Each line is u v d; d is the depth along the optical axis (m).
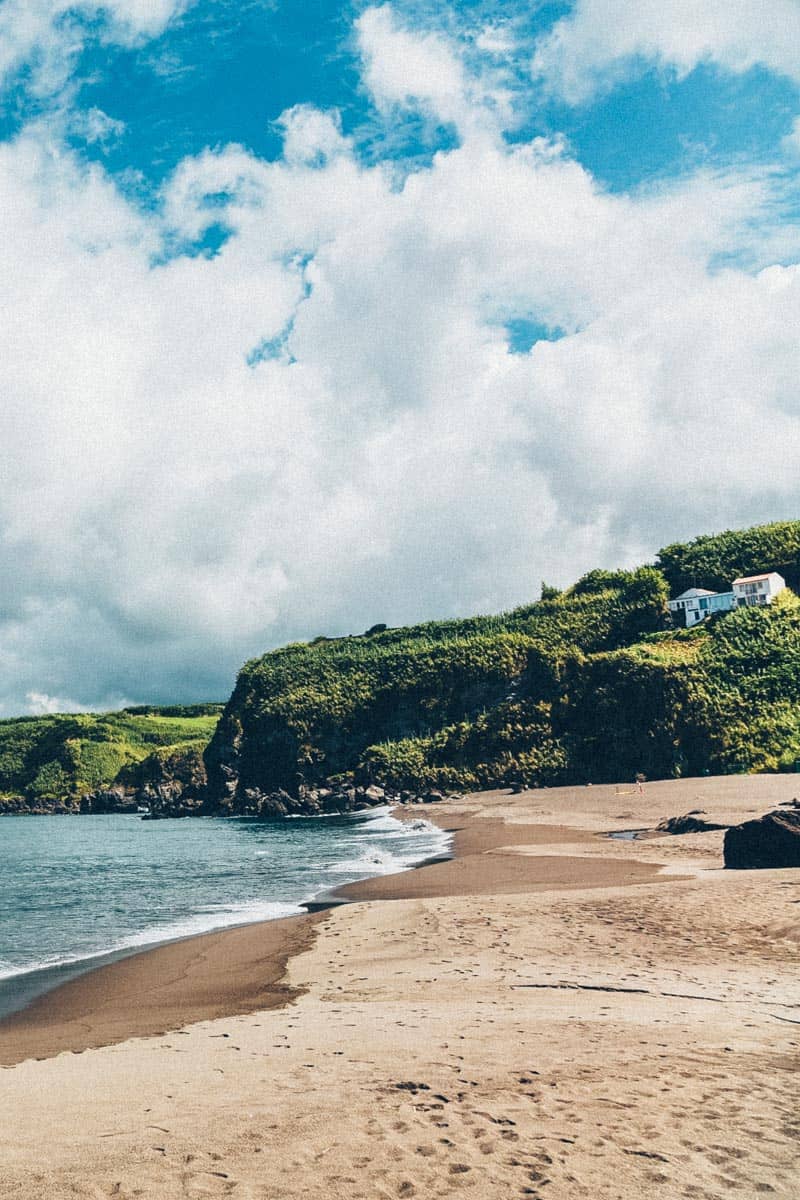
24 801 191.25
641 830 48.59
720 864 30.72
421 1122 7.36
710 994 12.91
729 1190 6.16
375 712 125.25
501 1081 8.59
